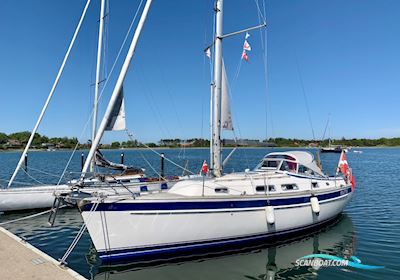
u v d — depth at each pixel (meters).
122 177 15.82
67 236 11.35
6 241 8.09
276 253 9.48
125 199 7.98
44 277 5.95
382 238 11.09
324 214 11.70
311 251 9.70
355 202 18.27
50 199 15.49
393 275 8.02
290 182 10.94
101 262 8.09
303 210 10.70
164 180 16.25
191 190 9.08
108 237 7.91
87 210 7.71
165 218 8.29
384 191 22.45
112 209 7.88
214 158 10.86
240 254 9.34
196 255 8.89
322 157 70.12
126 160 52.97
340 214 13.99
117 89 8.84
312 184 11.71
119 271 7.99
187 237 8.59
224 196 9.05
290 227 10.38
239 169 31.91
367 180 29.28
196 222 8.61
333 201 12.15
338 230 12.08
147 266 8.30
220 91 10.91
